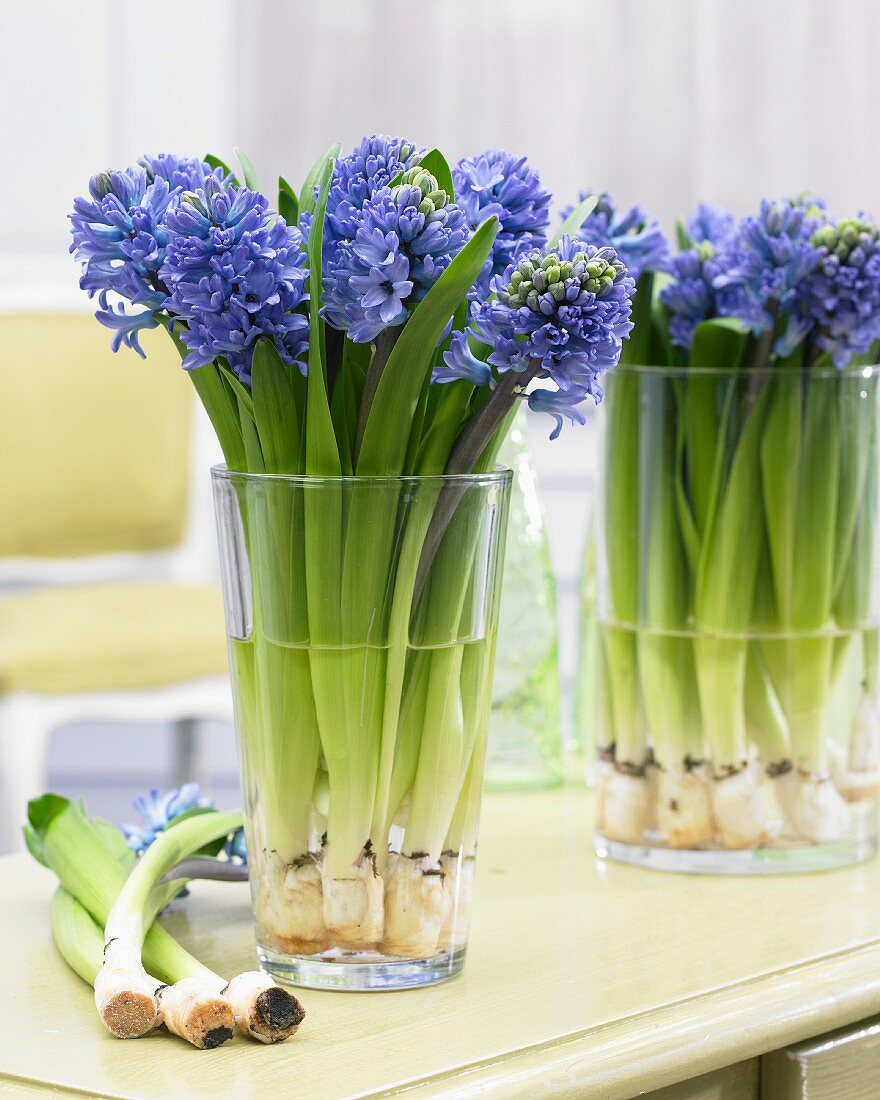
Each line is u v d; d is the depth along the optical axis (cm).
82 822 142
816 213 149
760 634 148
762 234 144
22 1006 131
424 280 125
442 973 133
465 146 424
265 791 131
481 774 133
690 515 148
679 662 149
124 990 127
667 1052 127
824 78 419
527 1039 127
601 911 144
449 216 125
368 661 129
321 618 129
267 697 130
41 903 146
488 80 422
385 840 132
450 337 131
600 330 124
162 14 437
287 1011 126
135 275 126
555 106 424
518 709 170
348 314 126
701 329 148
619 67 422
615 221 150
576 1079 125
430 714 131
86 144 438
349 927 132
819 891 147
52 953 138
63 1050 126
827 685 149
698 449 147
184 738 346
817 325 147
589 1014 129
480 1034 127
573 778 175
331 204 128
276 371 127
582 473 454
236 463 131
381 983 132
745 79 420
